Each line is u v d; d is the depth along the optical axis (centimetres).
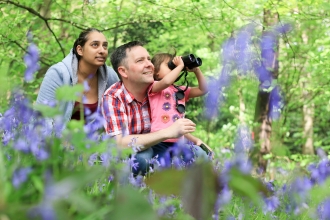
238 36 95
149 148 339
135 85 362
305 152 1286
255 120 725
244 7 671
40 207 55
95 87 396
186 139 369
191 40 1013
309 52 742
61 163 98
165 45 1002
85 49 387
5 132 150
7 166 107
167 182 53
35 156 108
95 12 778
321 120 1452
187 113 1038
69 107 338
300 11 646
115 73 407
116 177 91
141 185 158
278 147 86
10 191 78
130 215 50
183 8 705
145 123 368
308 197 133
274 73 586
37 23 781
